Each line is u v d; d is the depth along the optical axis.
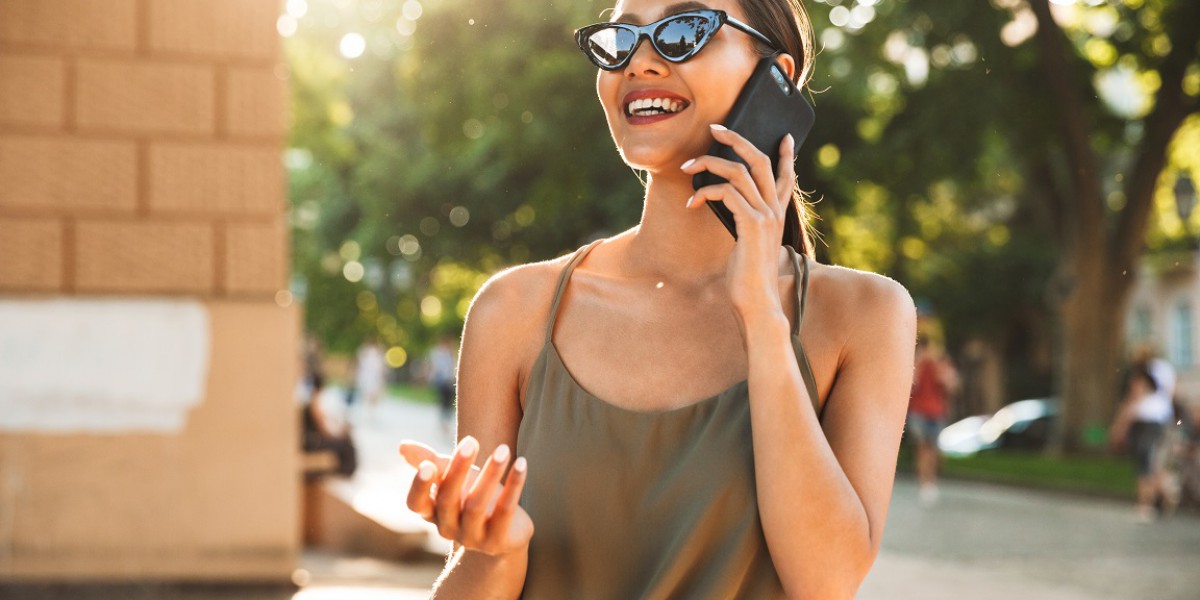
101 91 7.60
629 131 1.72
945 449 27.88
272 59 7.80
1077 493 17.75
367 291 56.12
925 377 17.73
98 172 7.59
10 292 7.48
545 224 25.22
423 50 19.30
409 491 1.46
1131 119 20.41
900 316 1.70
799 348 1.66
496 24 18.92
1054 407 28.12
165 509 7.55
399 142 26.78
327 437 12.23
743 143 1.63
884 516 1.64
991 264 35.34
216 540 7.58
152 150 7.65
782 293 1.71
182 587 7.46
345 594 7.61
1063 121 19.08
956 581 9.67
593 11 18.28
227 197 7.73
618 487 1.63
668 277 1.74
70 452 7.48
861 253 28.36
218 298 7.70
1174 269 31.67
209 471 7.61
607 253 1.81
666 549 1.60
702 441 1.62
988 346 38.22
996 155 21.36
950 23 18.33
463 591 1.63
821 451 1.54
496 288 1.81
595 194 22.08
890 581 9.61
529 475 1.67
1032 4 18.53
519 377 1.78
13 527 7.39
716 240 1.74
